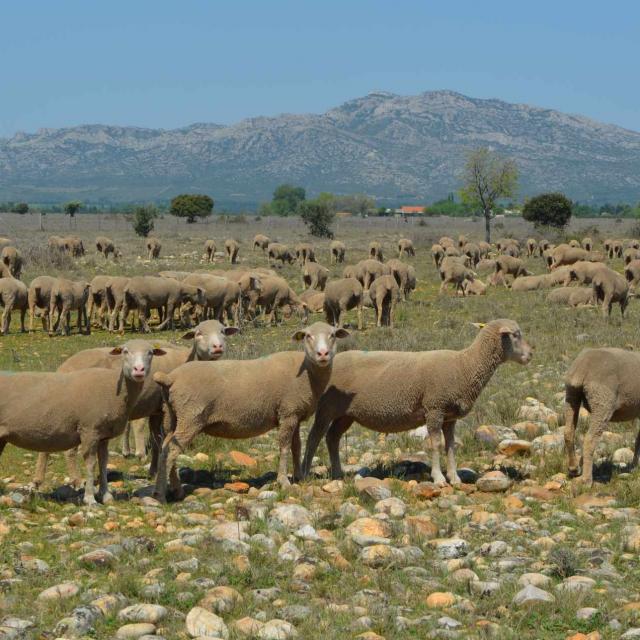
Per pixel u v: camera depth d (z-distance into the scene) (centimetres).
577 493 1284
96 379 1231
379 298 3453
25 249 6003
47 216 15975
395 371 1361
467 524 1145
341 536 1092
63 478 1445
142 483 1403
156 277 3388
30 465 1537
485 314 3747
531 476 1403
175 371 1275
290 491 1280
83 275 5150
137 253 7162
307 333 1284
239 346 2850
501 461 1501
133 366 1205
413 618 864
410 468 1447
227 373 1285
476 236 10750
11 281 3275
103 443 1262
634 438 1609
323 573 968
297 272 5975
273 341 3042
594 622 845
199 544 1045
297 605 886
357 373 1372
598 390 1312
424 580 954
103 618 855
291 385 1303
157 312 3984
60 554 1026
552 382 2147
